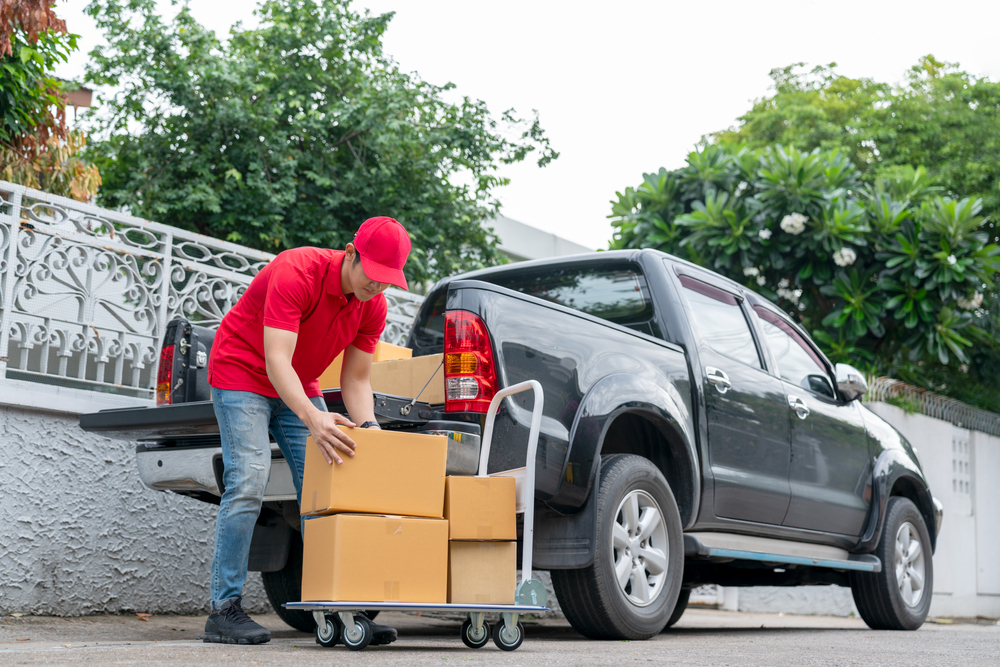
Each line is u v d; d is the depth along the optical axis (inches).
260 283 125.9
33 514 180.9
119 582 194.4
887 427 241.8
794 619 302.0
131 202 416.8
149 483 151.6
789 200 412.5
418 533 116.2
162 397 153.8
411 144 423.2
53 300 186.7
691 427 168.1
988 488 399.5
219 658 102.3
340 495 112.6
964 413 399.9
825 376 226.1
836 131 722.2
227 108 414.9
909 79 717.9
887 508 227.0
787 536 193.3
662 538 156.9
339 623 119.8
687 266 189.9
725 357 185.0
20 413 180.5
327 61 459.2
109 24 438.6
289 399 117.0
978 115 676.1
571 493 142.8
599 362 153.9
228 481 125.4
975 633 212.5
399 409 136.6
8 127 247.4
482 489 122.0
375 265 120.3
